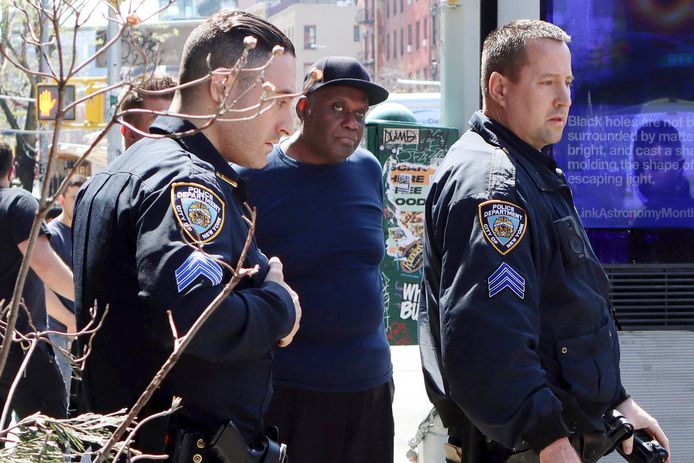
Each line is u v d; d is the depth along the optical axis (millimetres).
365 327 3457
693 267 3945
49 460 1660
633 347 3889
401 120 6246
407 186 6129
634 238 3959
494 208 2693
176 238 2012
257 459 2215
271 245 3414
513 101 2916
